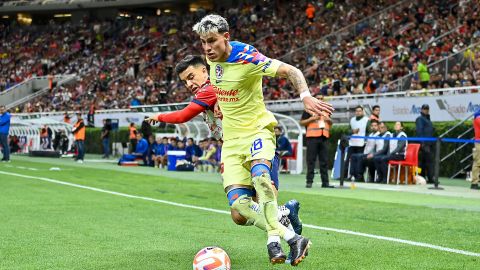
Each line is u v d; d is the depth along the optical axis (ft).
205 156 94.22
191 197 55.62
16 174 81.35
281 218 25.84
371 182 75.87
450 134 82.38
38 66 237.04
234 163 24.80
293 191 62.28
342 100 105.09
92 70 217.15
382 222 39.96
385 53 128.26
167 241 32.71
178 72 27.61
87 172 87.10
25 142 152.15
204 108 26.94
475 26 118.62
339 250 30.07
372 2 158.81
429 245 31.48
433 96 89.86
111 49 222.07
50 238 33.47
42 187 64.13
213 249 23.52
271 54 167.32
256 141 24.07
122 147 138.92
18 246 31.04
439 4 135.44
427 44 123.34
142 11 246.06
